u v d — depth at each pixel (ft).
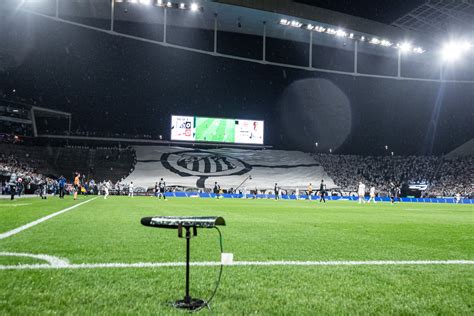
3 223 30.14
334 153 207.10
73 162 182.60
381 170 198.59
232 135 187.21
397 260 16.25
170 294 10.23
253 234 25.31
